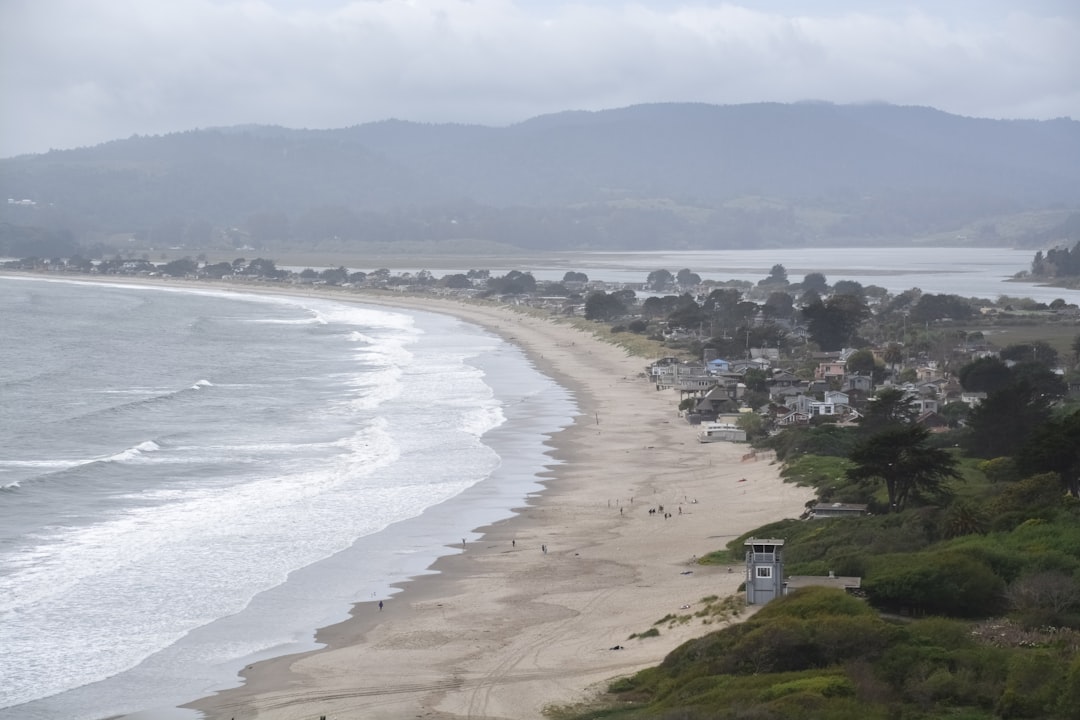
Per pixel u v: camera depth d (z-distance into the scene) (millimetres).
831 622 65688
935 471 103000
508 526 104625
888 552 83938
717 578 84688
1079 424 104125
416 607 81625
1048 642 65688
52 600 82125
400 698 64250
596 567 90750
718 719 55312
